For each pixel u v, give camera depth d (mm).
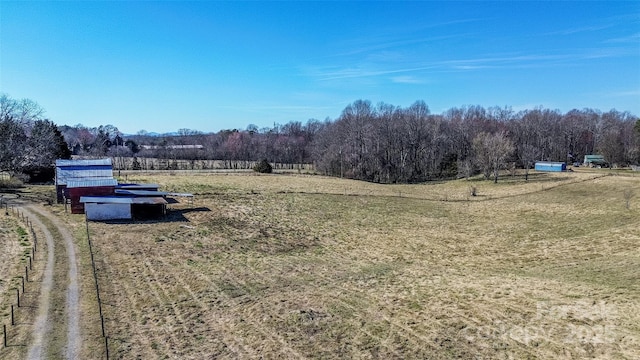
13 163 70938
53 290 27438
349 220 56250
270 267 35781
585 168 106000
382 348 20703
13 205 53281
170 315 24875
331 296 28281
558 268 34250
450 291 28781
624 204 57406
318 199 68250
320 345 21125
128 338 21797
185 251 39250
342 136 115000
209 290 29281
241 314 25188
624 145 111812
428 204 69125
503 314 24234
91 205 48000
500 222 55750
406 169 112875
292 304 26734
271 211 58750
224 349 20812
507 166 97062
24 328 22078
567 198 66812
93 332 22031
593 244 41031
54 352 19859
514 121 140250
